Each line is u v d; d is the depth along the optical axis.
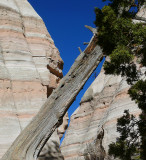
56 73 26.45
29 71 23.73
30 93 22.86
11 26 25.25
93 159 33.72
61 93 11.07
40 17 28.27
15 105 21.91
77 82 11.24
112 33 11.29
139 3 12.09
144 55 12.21
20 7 27.88
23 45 24.98
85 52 11.48
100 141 29.72
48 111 10.87
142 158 12.92
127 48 11.31
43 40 26.61
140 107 13.56
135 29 11.18
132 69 13.01
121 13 11.80
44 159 20.56
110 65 12.46
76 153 41.06
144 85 12.99
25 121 21.44
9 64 23.47
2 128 20.08
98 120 39.47
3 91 21.78
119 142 13.20
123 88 29.02
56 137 22.84
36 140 10.52
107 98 39.41
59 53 28.00
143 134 13.45
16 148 10.26
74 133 44.19
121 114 26.73
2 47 24.03
